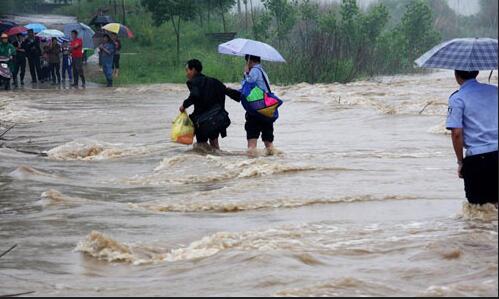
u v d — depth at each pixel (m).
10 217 15.73
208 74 63.72
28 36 58.78
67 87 56.91
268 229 13.59
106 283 10.69
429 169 20.03
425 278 10.18
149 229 14.32
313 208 15.71
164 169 21.30
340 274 10.29
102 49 57.84
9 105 42.31
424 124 30.73
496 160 13.80
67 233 14.20
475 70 13.98
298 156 22.61
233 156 23.00
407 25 72.81
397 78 65.44
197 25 80.88
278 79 60.75
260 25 72.56
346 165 20.78
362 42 67.88
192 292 9.64
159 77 63.53
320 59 61.19
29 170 20.95
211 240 12.71
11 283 10.98
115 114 37.78
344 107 38.09
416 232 13.09
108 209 16.25
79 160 24.02
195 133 23.80
